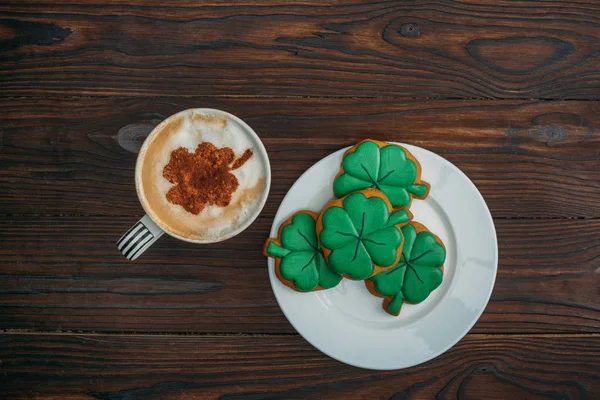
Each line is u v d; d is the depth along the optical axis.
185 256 0.48
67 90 0.48
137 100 0.48
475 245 0.46
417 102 0.48
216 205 0.45
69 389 0.49
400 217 0.44
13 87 0.48
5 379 0.49
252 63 0.48
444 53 0.48
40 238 0.48
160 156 0.44
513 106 0.48
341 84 0.48
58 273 0.48
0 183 0.48
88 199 0.48
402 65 0.48
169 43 0.48
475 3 0.48
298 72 0.48
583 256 0.49
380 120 0.48
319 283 0.45
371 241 0.43
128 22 0.47
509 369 0.49
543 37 0.48
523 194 0.49
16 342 0.49
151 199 0.44
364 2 0.48
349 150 0.45
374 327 0.47
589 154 0.49
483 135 0.48
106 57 0.48
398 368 0.46
